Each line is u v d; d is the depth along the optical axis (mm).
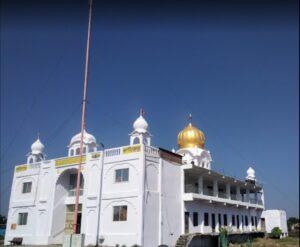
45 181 44656
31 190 45969
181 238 38625
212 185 52219
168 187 39469
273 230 61188
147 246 34625
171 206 39188
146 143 42156
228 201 48969
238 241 50906
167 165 40219
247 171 65938
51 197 42969
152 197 36688
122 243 35156
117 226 36219
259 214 62094
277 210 65062
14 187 48281
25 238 43812
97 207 38375
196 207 43469
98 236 37219
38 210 43844
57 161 44188
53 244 41094
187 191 43062
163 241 36688
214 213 47312
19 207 46438
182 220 40250
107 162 39344
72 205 43094
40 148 51438
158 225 36625
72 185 44125
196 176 46500
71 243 26219
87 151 44750
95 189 39375
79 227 41062
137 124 42844
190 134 55938
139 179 36031
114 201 37312
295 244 50500
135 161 37062
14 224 46188
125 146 38469
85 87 31750
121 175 37750
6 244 45969
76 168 42094
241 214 55281
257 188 60688
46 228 41969
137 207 35188
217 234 43562
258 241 53844
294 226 111438
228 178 49469
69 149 46031
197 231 42594
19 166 48938
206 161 55062
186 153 53281
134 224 34906
